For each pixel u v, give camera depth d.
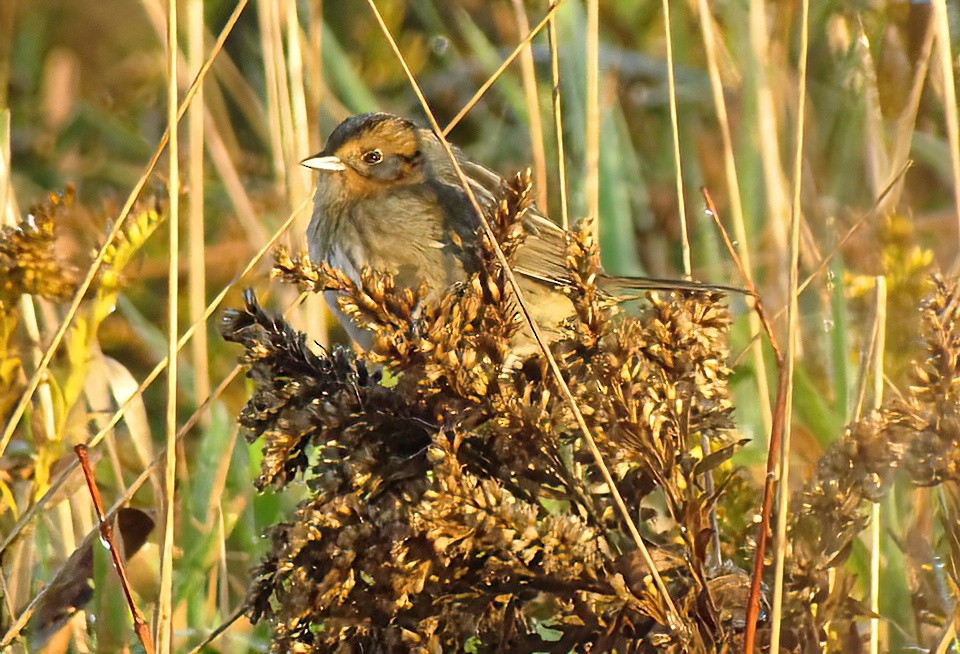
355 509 5.55
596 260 5.77
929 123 10.65
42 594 6.68
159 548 6.55
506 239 5.85
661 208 11.98
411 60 13.29
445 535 5.21
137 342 10.34
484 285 5.80
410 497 5.55
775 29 10.75
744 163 10.45
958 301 5.96
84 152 13.22
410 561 5.35
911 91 9.12
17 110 13.20
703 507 5.56
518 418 5.54
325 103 11.45
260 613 5.88
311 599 5.54
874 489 5.74
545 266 8.48
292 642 5.65
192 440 9.41
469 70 13.13
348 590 5.50
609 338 5.60
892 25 10.31
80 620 7.04
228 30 6.60
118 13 13.74
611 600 5.39
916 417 5.85
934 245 11.11
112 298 7.25
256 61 12.89
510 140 12.69
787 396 5.56
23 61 13.61
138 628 5.94
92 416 7.62
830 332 8.86
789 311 5.65
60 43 13.66
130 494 6.87
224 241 11.42
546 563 5.33
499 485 5.61
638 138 12.81
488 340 5.69
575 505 5.75
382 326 5.67
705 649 5.41
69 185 7.24
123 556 6.90
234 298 10.42
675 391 5.65
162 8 10.57
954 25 9.81
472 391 5.57
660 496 7.55
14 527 6.79
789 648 5.66
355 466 5.55
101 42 13.72
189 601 7.38
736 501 6.88
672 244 11.84
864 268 9.41
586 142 8.31
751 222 10.38
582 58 10.88
